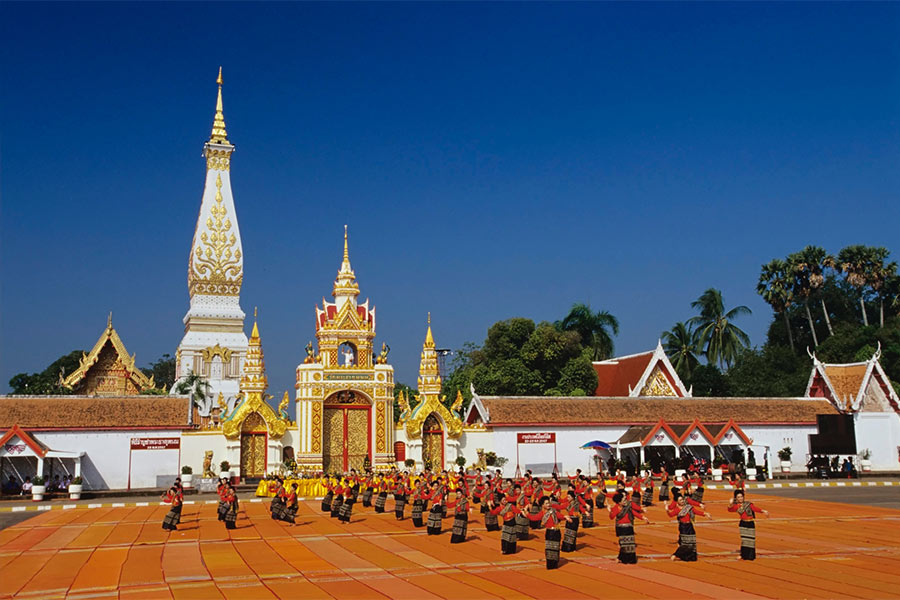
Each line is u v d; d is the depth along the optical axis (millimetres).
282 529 35719
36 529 36781
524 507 31734
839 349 88250
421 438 61688
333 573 25297
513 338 79688
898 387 76562
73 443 55094
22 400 56594
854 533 32750
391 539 32312
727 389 86750
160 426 56656
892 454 70562
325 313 63312
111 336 90750
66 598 22219
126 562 27578
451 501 45344
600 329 96000
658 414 66000
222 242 104125
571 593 21922
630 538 25953
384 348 62656
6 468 54031
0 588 23484
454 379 87562
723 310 98188
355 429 61125
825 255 96500
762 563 25812
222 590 22984
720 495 49844
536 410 64312
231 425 57562
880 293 97125
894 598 20891
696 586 22469
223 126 109500
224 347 100625
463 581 23781
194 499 51031
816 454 67438
